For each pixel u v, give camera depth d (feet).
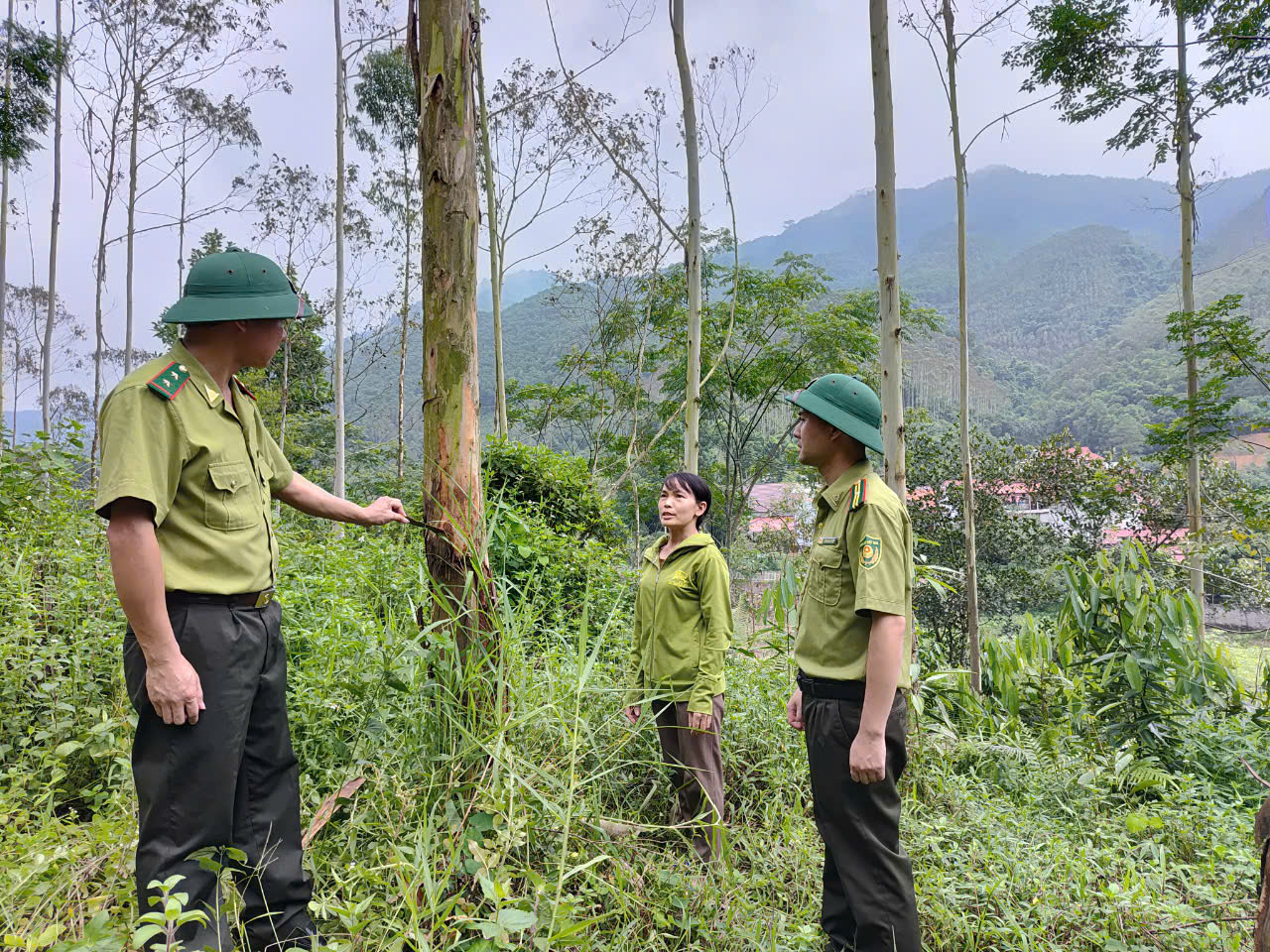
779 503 61.26
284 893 6.55
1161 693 17.22
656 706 10.34
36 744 9.27
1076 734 16.47
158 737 5.76
